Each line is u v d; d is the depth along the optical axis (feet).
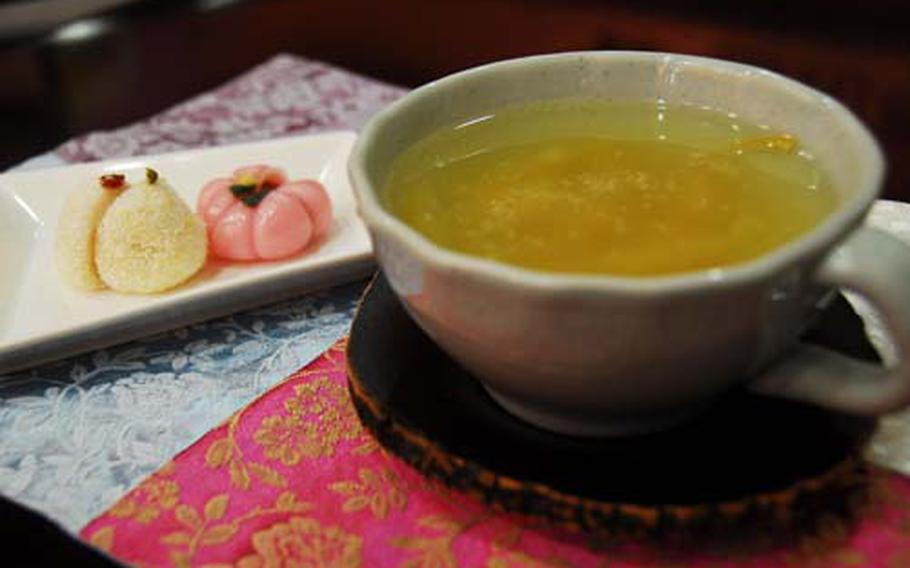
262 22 3.16
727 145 1.04
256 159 1.40
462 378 0.95
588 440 0.88
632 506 0.82
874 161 0.87
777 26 2.83
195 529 0.89
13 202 1.30
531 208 0.96
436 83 1.04
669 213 0.95
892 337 0.81
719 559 0.85
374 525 0.89
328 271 1.17
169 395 1.05
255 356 1.09
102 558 0.88
